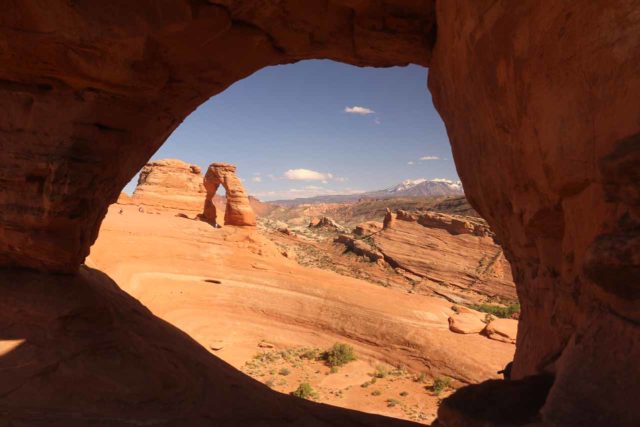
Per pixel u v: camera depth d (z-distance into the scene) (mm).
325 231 100688
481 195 7340
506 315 39969
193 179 48438
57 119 6785
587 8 3625
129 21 6141
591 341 3822
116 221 32406
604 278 3600
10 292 6852
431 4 8102
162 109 8023
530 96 4695
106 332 6949
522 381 5148
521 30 4602
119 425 5328
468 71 6305
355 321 28484
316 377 22875
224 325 26641
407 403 20797
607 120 3549
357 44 8805
